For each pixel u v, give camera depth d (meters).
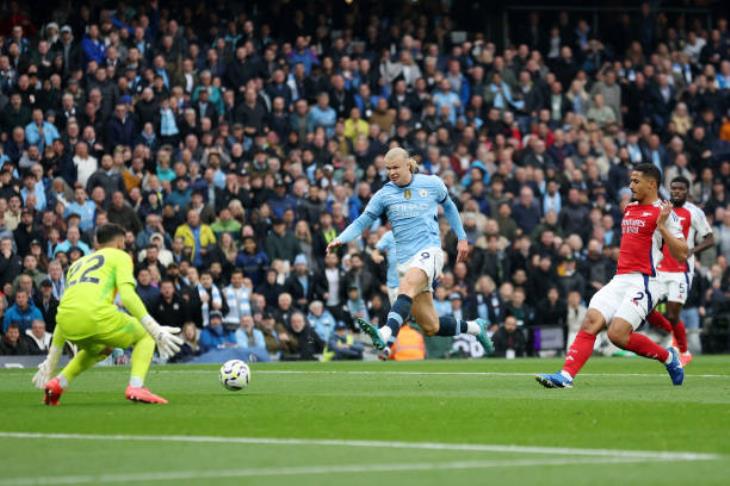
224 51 48.91
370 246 43.09
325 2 53.75
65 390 22.78
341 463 12.00
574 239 45.81
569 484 10.56
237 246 42.28
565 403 18.50
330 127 48.41
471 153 49.50
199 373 30.00
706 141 55.22
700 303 45.12
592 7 60.31
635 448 13.10
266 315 40.94
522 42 58.09
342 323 41.97
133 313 18.72
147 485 10.70
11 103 42.88
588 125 52.88
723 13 62.88
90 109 44.06
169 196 42.41
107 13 46.84
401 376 27.59
